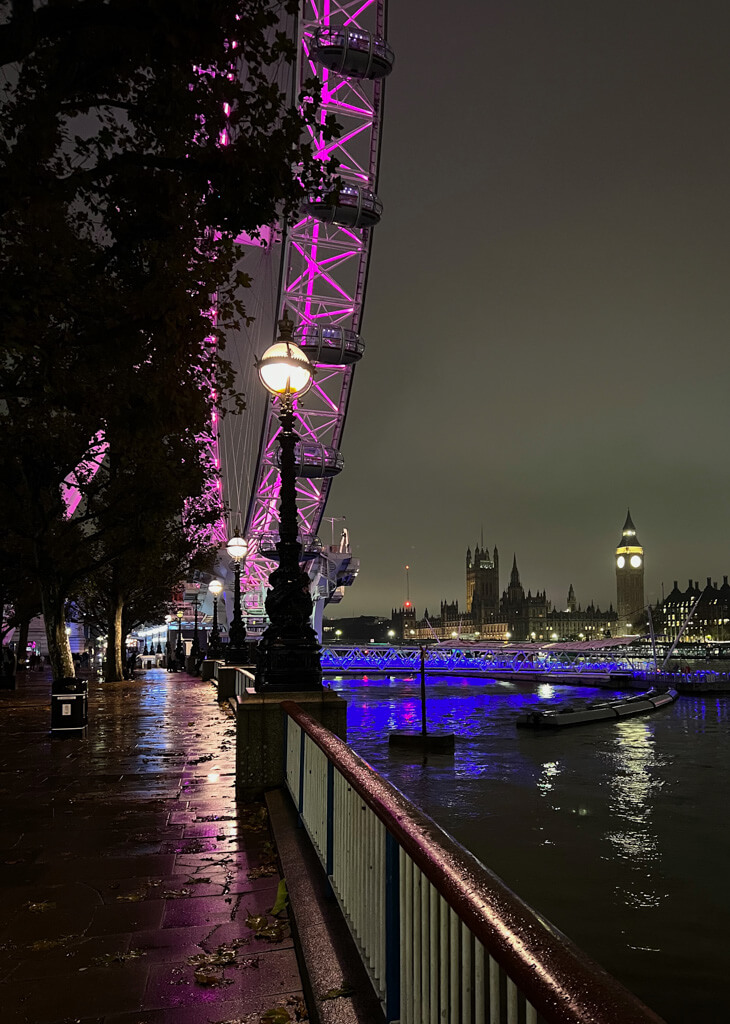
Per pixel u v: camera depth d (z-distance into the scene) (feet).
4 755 44.14
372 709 248.32
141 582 126.82
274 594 32.53
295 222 30.25
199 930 17.58
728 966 50.52
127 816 28.71
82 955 16.20
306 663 31.55
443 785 118.32
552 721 193.06
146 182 28.89
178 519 98.48
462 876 8.02
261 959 15.92
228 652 79.82
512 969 5.96
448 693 315.58
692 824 93.15
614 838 85.92
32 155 23.95
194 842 25.02
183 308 30.83
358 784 13.23
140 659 226.99
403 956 10.80
